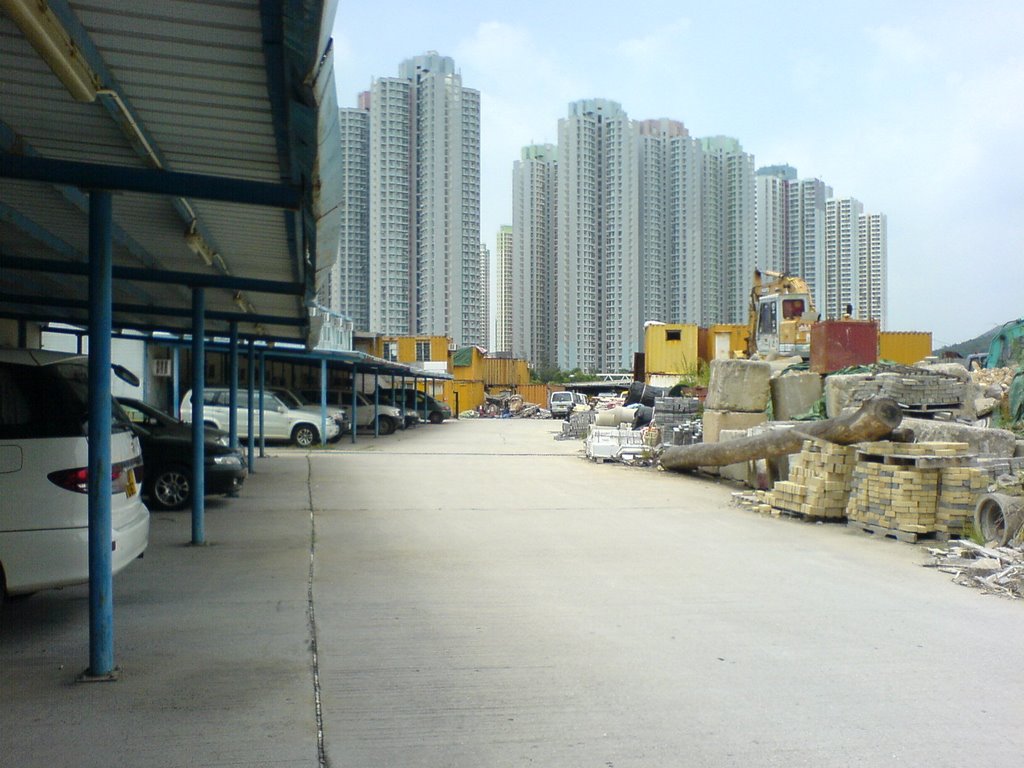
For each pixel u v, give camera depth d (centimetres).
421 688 492
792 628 626
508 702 471
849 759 402
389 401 4016
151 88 473
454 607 678
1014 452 1188
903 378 1420
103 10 386
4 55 434
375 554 895
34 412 559
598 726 439
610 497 1405
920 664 544
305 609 666
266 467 1830
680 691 491
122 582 756
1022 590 724
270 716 447
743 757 404
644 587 755
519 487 1544
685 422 2089
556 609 675
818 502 1116
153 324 1487
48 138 572
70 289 1165
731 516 1194
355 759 396
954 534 962
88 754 398
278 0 337
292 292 914
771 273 3231
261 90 461
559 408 5316
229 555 880
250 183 522
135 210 715
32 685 492
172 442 1177
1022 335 2056
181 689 486
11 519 541
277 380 3534
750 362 1792
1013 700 482
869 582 780
